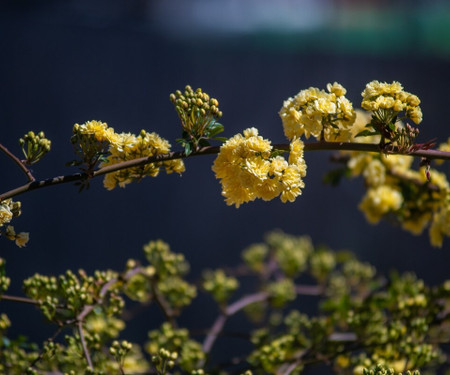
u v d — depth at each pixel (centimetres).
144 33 886
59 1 891
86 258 714
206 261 744
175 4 996
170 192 764
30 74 811
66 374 171
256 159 139
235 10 1037
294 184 137
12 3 848
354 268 314
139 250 738
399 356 198
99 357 200
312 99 151
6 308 572
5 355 202
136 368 223
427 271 665
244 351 548
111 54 859
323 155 744
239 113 862
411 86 817
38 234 705
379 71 848
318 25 1009
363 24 1008
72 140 144
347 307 223
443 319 216
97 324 213
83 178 143
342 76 862
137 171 153
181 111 147
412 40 931
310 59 875
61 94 821
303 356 217
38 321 567
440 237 215
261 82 877
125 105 845
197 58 886
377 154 218
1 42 812
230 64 881
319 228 732
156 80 863
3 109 786
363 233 709
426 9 1023
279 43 930
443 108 800
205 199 770
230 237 755
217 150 147
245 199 141
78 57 844
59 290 189
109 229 734
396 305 222
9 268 673
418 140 773
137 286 240
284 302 305
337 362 221
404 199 218
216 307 582
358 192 724
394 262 680
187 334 246
